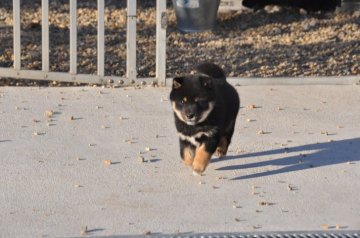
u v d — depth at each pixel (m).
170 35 15.03
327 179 9.07
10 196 8.49
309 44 14.55
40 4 16.84
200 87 8.75
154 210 8.23
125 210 8.22
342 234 7.70
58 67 13.09
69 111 11.15
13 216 8.02
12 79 12.62
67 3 16.97
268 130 10.58
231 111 9.24
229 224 7.92
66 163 9.42
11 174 9.06
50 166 9.32
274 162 9.54
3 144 9.94
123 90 12.12
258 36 15.05
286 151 9.88
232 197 8.58
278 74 13.01
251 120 10.91
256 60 13.66
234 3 16.39
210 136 8.90
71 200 8.44
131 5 12.16
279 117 11.05
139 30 15.27
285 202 8.46
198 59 13.65
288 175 9.17
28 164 9.36
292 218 8.08
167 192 8.68
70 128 10.52
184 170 9.29
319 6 16.30
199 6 14.99
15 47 12.32
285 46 14.45
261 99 11.75
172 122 10.85
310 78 12.46
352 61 13.66
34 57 13.42
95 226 7.84
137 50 14.08
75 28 12.25
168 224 7.90
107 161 9.45
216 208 8.30
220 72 9.63
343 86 12.42
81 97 11.74
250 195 8.62
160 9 12.17
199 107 8.70
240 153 9.80
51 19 15.77
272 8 16.52
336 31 15.29
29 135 10.25
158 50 12.28
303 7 16.33
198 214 8.15
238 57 13.80
